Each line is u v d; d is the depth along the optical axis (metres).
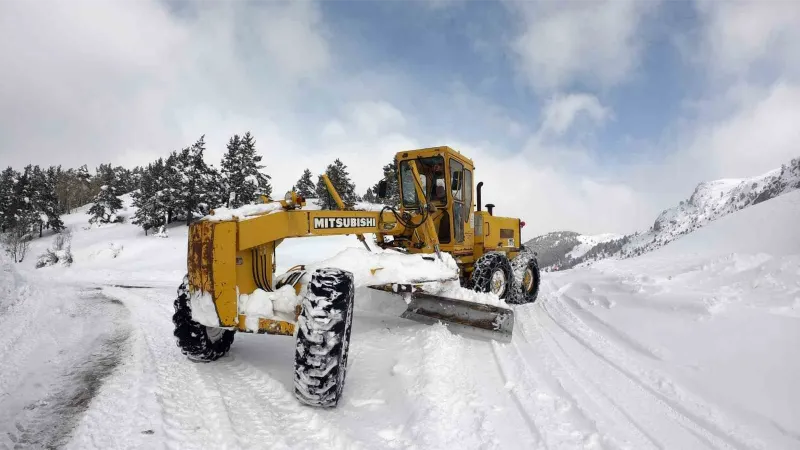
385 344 4.74
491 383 3.67
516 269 7.80
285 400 3.26
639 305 6.31
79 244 47.56
